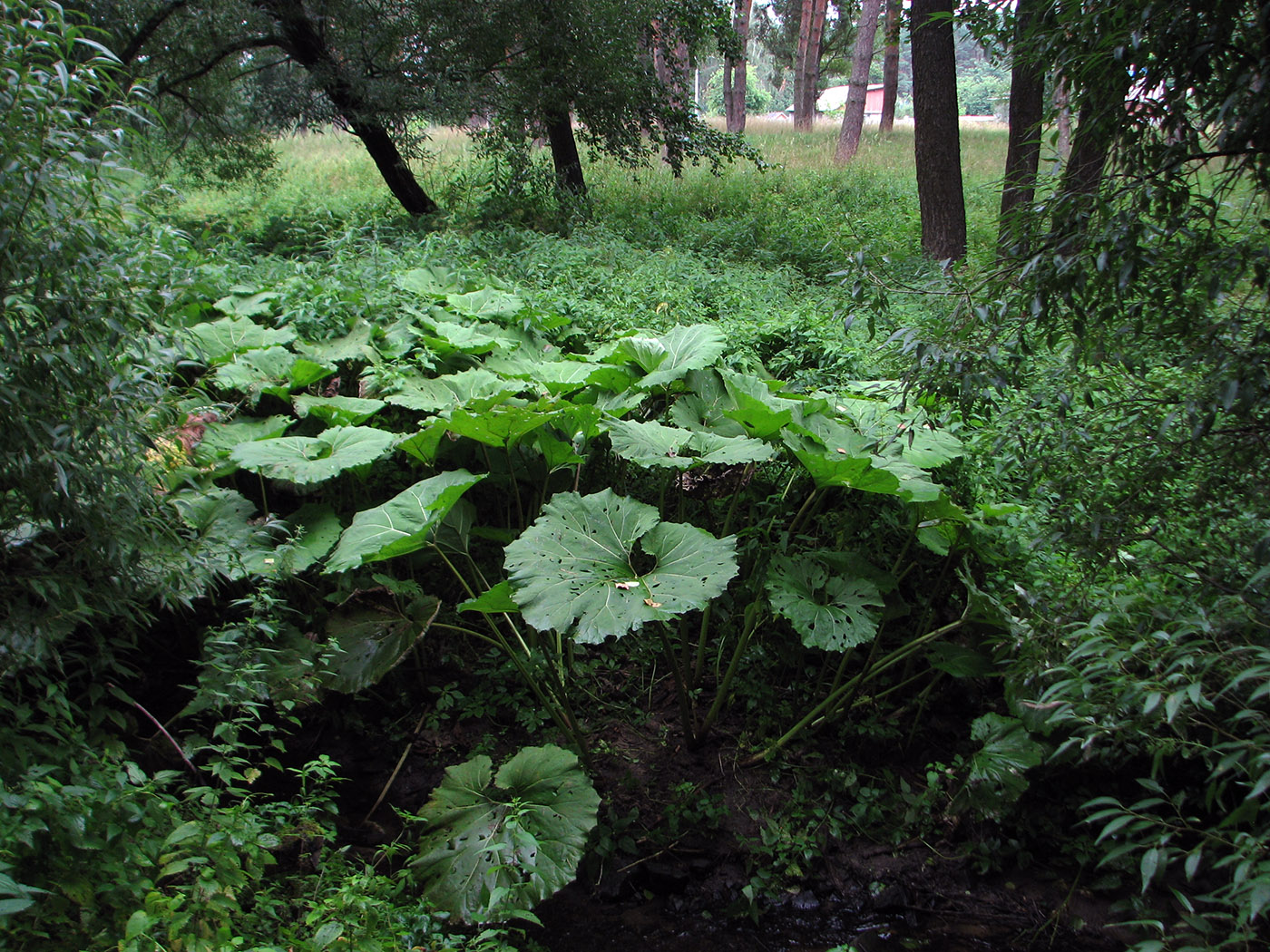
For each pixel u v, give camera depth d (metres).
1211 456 2.69
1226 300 2.54
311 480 3.70
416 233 10.12
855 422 4.25
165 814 2.47
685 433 3.92
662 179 14.43
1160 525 2.93
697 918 3.24
